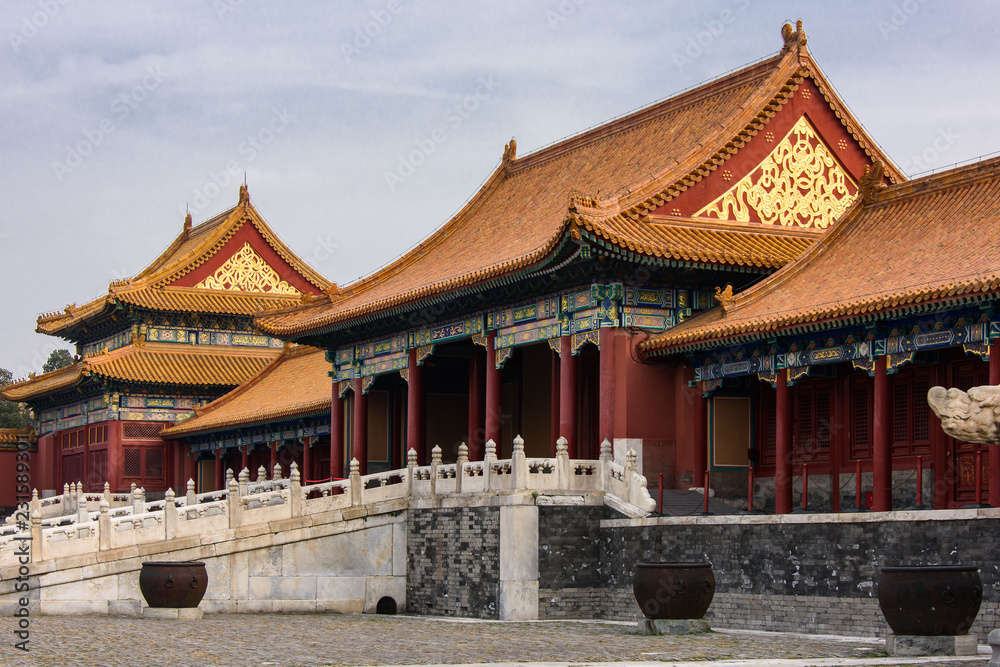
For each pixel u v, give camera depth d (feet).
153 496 319.68
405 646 113.39
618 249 160.86
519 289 181.68
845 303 139.44
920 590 100.07
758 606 127.75
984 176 152.56
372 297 214.28
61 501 285.23
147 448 320.91
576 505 153.79
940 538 112.78
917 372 146.92
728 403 168.04
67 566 151.74
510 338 185.57
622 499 152.46
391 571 171.32
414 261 229.25
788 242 178.60
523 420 215.31
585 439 193.77
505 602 150.71
